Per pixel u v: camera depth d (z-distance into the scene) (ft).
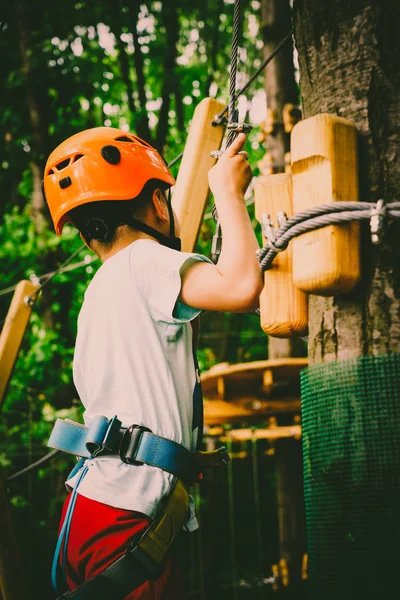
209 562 25.30
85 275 31.68
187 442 5.14
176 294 4.96
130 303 5.17
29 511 28.53
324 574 5.24
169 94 36.73
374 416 5.20
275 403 19.31
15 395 30.01
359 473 5.17
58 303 31.83
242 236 4.84
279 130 23.99
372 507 5.08
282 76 24.59
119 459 4.96
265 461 37.17
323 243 5.34
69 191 5.67
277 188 6.33
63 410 28.32
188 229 8.30
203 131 8.64
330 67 6.04
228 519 35.60
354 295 5.58
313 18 6.23
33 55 33.60
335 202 5.29
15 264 34.60
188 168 8.50
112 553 4.82
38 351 29.71
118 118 41.22
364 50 5.90
